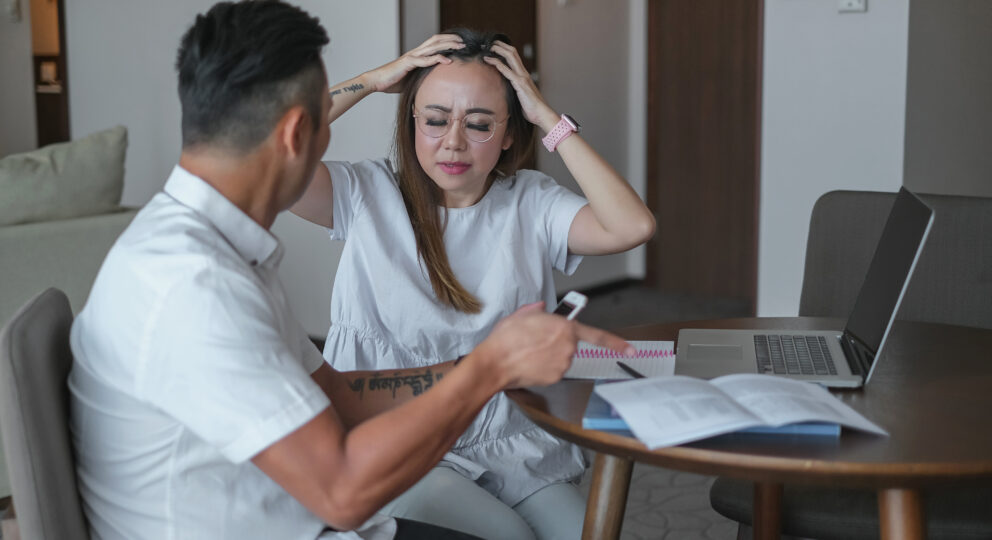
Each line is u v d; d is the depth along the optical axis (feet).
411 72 5.67
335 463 3.42
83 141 10.50
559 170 17.29
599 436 3.87
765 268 13.89
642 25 18.48
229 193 3.71
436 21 14.53
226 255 3.57
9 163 9.87
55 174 10.11
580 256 6.04
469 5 15.10
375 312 5.75
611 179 5.64
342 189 5.71
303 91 3.70
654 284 19.29
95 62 16.89
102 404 3.60
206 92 3.60
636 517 8.80
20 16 18.95
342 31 14.26
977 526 5.15
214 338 3.34
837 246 6.95
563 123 5.67
